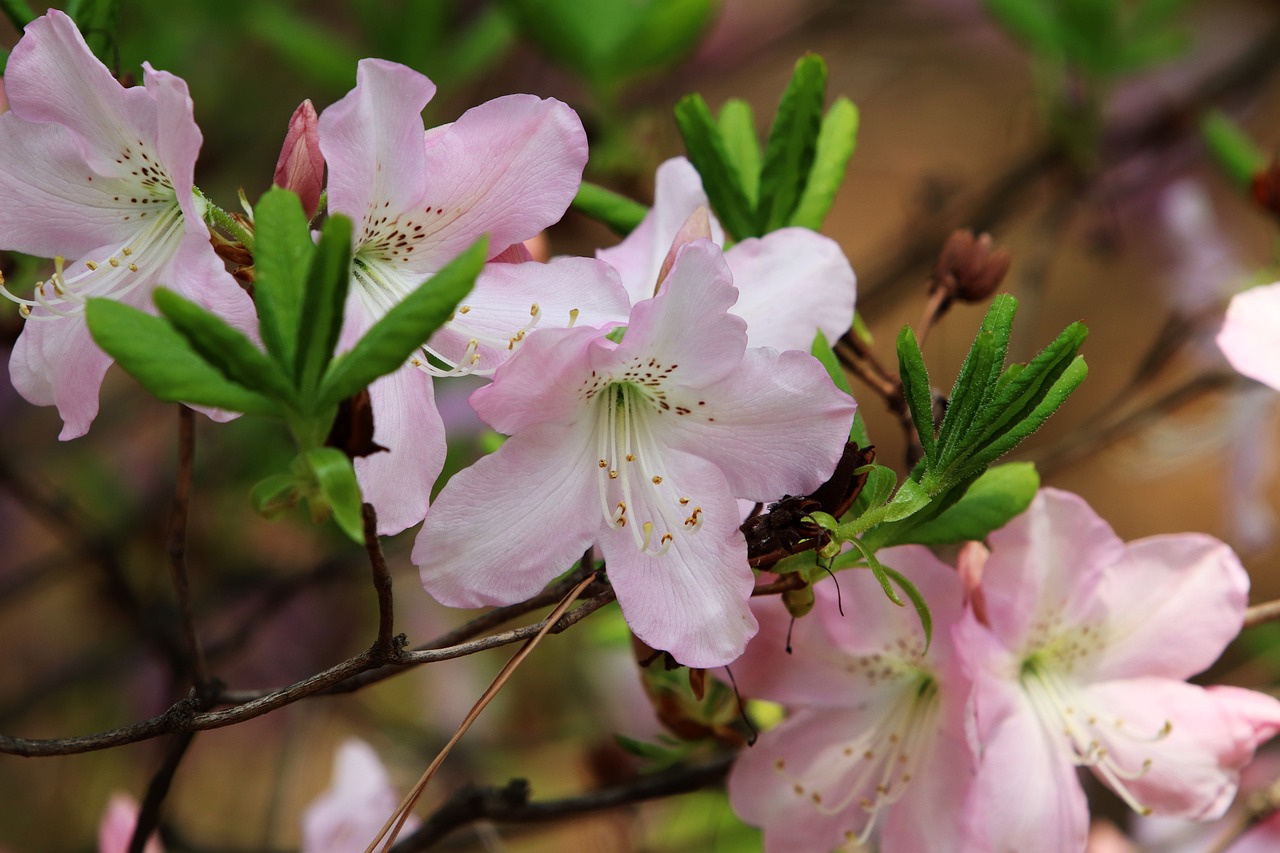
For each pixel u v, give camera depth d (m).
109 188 0.48
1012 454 0.68
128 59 0.62
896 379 0.53
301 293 0.44
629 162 0.67
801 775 0.51
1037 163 0.81
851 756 0.51
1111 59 0.73
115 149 0.47
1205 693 0.51
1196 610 0.51
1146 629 0.51
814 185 0.53
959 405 0.47
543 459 0.47
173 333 0.44
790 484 0.47
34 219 0.48
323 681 0.46
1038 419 0.47
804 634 0.50
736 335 0.47
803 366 0.47
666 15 0.64
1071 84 0.80
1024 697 0.50
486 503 0.47
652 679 0.52
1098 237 0.84
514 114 0.47
